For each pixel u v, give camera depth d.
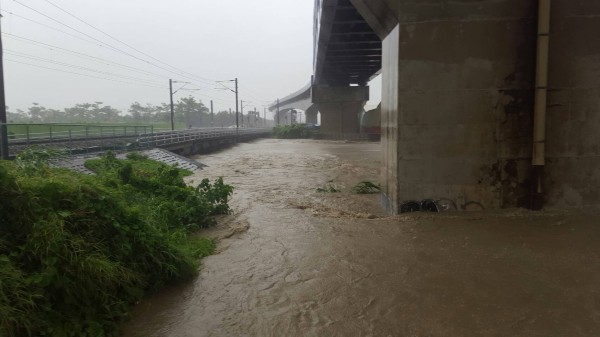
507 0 10.28
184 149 34.78
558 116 10.34
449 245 8.23
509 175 10.60
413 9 10.51
